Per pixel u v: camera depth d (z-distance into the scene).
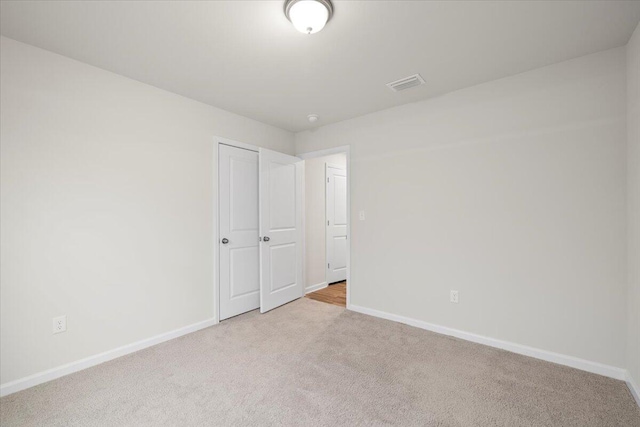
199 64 2.30
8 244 1.93
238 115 3.40
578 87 2.21
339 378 2.07
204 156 3.05
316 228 4.57
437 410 1.74
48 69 2.09
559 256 2.27
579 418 1.66
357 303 3.50
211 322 3.08
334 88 2.73
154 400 1.83
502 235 2.52
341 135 3.64
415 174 3.03
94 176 2.30
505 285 2.51
